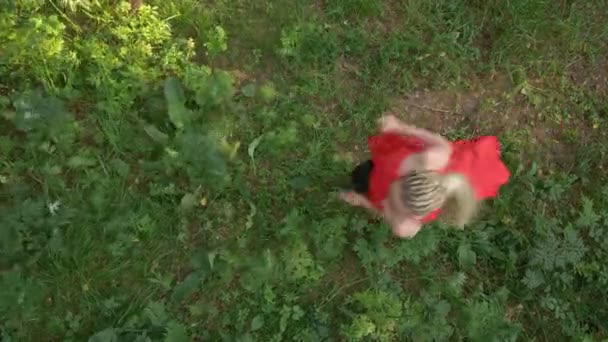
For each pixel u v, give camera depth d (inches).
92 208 156.1
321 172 169.9
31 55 152.8
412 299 171.5
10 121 155.2
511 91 186.2
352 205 169.0
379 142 145.9
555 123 188.2
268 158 167.8
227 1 170.6
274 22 173.3
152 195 159.5
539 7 186.1
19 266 150.7
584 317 180.1
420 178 124.5
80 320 153.9
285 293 162.9
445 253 175.2
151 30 161.0
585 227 182.9
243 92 166.9
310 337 161.8
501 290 175.3
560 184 182.2
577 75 191.3
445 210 133.7
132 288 157.6
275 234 165.0
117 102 157.8
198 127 161.2
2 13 152.6
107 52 158.6
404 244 168.9
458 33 183.8
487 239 175.9
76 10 161.0
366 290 168.6
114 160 158.4
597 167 188.9
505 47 186.1
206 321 159.5
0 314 148.5
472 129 183.0
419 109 180.1
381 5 181.0
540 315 178.5
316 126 171.2
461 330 170.9
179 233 160.4
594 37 192.5
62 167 156.6
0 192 153.3
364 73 177.0
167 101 158.9
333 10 176.6
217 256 160.9
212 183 161.6
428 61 181.3
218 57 169.2
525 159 184.2
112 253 155.3
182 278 160.6
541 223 178.4
